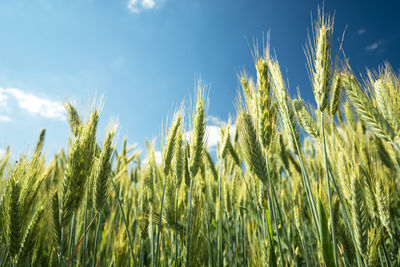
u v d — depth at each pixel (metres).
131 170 0.67
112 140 0.30
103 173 0.28
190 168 0.32
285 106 0.26
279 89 0.27
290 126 0.26
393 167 0.39
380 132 0.24
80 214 0.35
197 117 0.33
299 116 0.28
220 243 0.34
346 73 0.27
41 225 0.31
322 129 0.23
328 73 0.24
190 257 0.31
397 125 0.23
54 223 0.26
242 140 0.27
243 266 0.34
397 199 0.34
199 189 0.39
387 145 0.39
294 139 0.26
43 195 0.33
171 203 0.34
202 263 0.32
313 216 0.26
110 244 0.43
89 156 0.27
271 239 0.26
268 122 0.26
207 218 0.38
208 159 0.53
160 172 0.38
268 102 0.27
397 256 0.29
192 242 0.32
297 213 0.32
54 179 0.40
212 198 0.53
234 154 0.44
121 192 0.55
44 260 0.31
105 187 0.28
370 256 0.24
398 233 0.32
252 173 0.33
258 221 0.32
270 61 0.28
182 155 0.35
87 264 0.37
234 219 0.47
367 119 0.25
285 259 0.31
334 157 0.34
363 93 0.26
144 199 0.40
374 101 0.26
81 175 0.26
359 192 0.25
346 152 0.32
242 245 0.38
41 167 0.32
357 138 0.38
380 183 0.27
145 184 0.40
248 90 0.31
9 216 0.26
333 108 0.28
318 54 0.25
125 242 0.33
